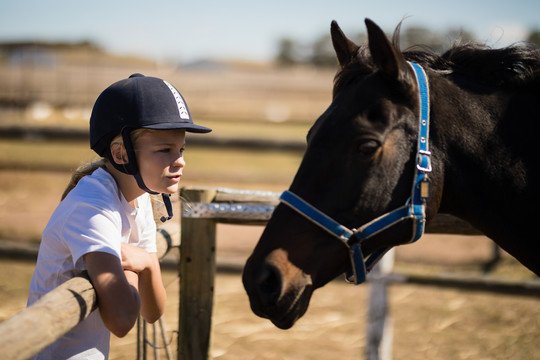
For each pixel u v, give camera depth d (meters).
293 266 1.45
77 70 27.86
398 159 1.47
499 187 1.55
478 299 4.64
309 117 19.86
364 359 3.33
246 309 4.32
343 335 3.86
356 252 1.48
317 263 1.48
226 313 4.21
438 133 1.54
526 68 1.61
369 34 1.43
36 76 25.14
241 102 24.33
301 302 1.45
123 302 1.25
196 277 2.11
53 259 1.39
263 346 3.62
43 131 6.37
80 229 1.32
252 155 12.36
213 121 16.77
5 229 5.96
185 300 2.13
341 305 4.49
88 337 1.42
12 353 0.91
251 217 2.08
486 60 1.63
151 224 1.65
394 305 4.50
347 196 1.46
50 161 9.17
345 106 1.48
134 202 1.54
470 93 1.60
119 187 1.48
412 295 4.75
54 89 23.28
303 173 1.49
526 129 1.56
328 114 1.50
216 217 2.08
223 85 28.22
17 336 0.94
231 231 6.74
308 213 1.46
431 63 1.66
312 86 29.05
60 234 1.35
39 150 10.96
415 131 1.49
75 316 1.13
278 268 1.43
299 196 1.48
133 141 1.39
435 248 5.95
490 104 1.58
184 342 2.14
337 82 1.57
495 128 1.56
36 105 19.39
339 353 3.54
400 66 1.46
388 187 1.47
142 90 1.39
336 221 1.46
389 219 1.48
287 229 1.48
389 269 3.36
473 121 1.56
